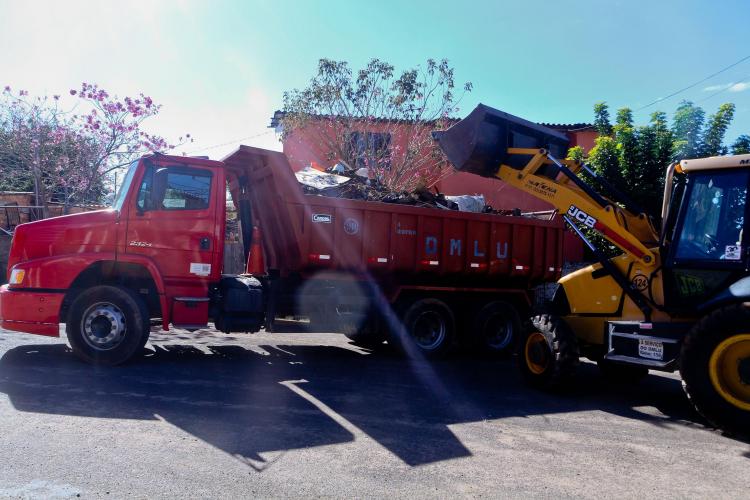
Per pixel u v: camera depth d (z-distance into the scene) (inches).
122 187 314.8
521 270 407.5
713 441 213.0
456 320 397.4
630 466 182.5
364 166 639.8
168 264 306.7
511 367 360.2
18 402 214.8
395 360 362.3
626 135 542.0
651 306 259.0
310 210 333.7
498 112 320.8
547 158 309.0
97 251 293.3
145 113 611.2
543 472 173.8
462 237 383.9
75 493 141.3
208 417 209.5
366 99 637.9
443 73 641.0
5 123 590.2
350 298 356.5
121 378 260.5
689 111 546.9
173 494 144.3
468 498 151.5
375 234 354.3
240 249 422.3
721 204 236.7
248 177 363.6
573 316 300.0
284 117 651.5
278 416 216.5
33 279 282.2
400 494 151.9
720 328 210.5
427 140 633.6
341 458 176.4
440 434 206.4
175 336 404.5
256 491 148.9
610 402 270.5
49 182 636.7
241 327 324.8
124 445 176.4
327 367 320.5
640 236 287.0
